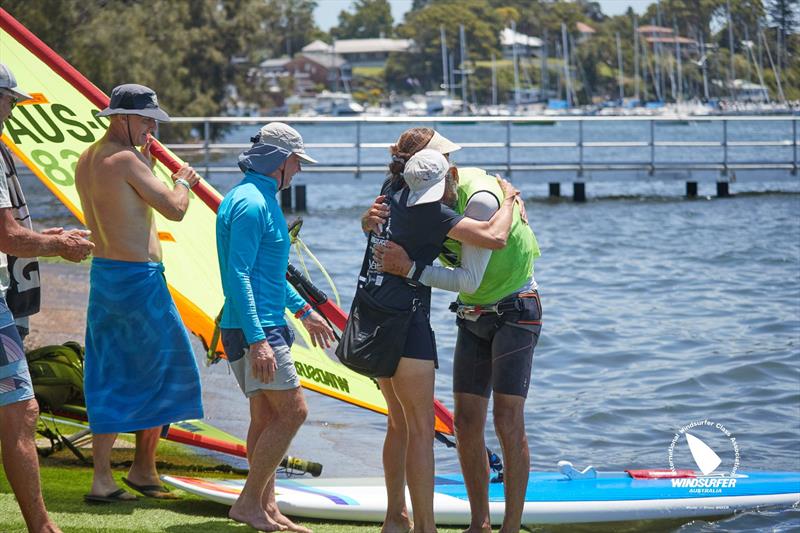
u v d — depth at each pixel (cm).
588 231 3014
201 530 694
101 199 741
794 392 1271
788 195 3988
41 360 955
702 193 4200
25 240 613
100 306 752
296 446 1043
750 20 19450
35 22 4812
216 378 1294
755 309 1820
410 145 678
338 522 772
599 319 1741
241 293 663
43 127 952
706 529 812
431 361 661
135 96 741
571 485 858
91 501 754
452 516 779
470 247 661
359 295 667
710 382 1325
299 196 3619
